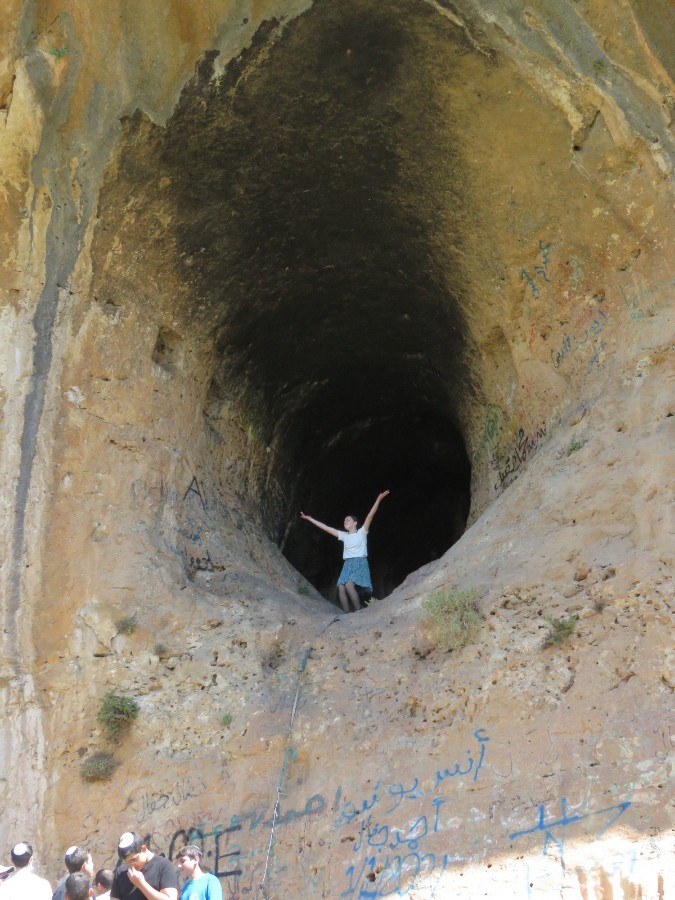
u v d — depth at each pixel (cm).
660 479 637
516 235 765
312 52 706
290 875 601
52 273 758
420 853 568
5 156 742
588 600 625
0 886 524
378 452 1209
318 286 896
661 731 551
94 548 731
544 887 522
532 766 574
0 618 700
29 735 684
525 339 800
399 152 762
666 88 693
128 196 760
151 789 660
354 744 643
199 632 727
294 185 793
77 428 748
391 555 1347
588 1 687
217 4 703
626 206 707
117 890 532
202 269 827
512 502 734
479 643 652
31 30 720
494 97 710
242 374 931
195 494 820
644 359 695
